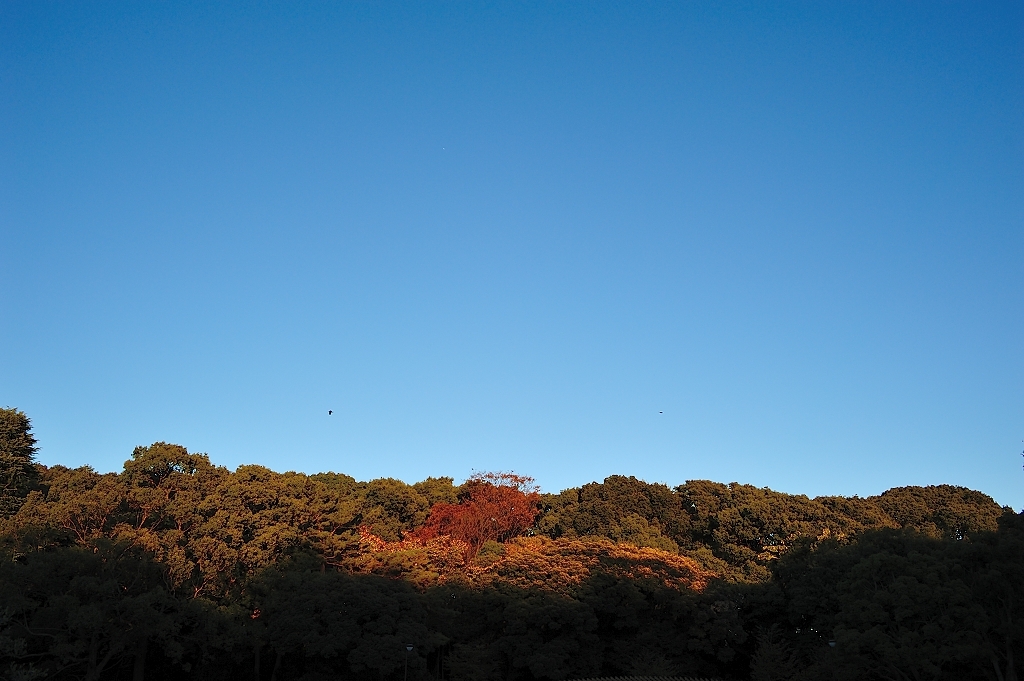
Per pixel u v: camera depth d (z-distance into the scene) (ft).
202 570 201.67
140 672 183.42
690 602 223.10
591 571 230.48
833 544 220.84
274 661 210.18
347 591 189.88
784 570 223.71
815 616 207.41
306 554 212.43
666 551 263.29
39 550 173.88
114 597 168.25
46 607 163.12
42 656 172.86
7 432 228.63
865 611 170.50
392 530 278.67
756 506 291.58
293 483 234.38
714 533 299.79
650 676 207.21
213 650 195.62
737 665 228.02
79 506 193.47
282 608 189.16
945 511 312.71
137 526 206.69
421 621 197.16
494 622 218.59
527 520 311.27
